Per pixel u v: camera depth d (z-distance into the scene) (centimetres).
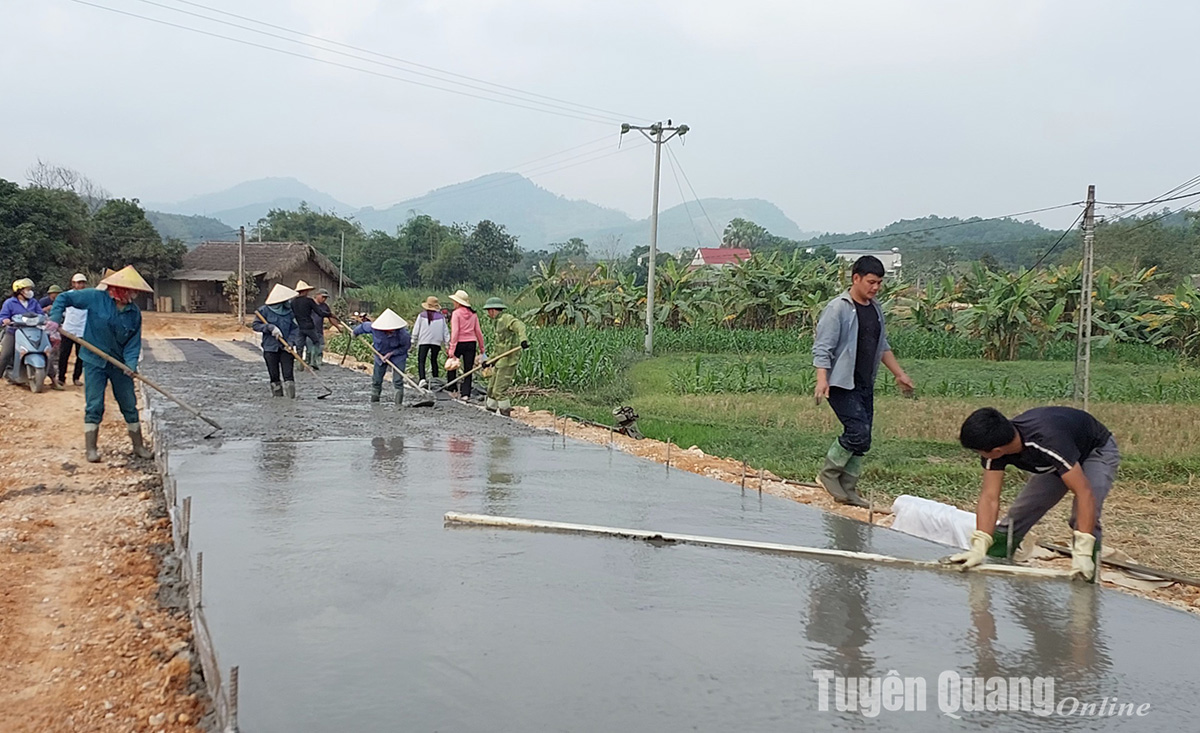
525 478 607
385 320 1024
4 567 451
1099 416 1264
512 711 263
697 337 2488
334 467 625
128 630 364
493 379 1056
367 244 5366
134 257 3794
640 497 560
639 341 2428
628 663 300
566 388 1549
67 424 926
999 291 2439
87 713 300
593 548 436
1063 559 538
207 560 399
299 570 387
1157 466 943
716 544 450
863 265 591
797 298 2788
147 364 1542
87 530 518
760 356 2298
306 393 1129
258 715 257
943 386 1527
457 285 4922
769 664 304
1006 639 337
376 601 351
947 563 428
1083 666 314
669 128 2280
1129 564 550
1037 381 1809
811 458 949
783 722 262
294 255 4050
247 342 2283
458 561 405
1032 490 459
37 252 3080
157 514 546
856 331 598
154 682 318
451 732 250
